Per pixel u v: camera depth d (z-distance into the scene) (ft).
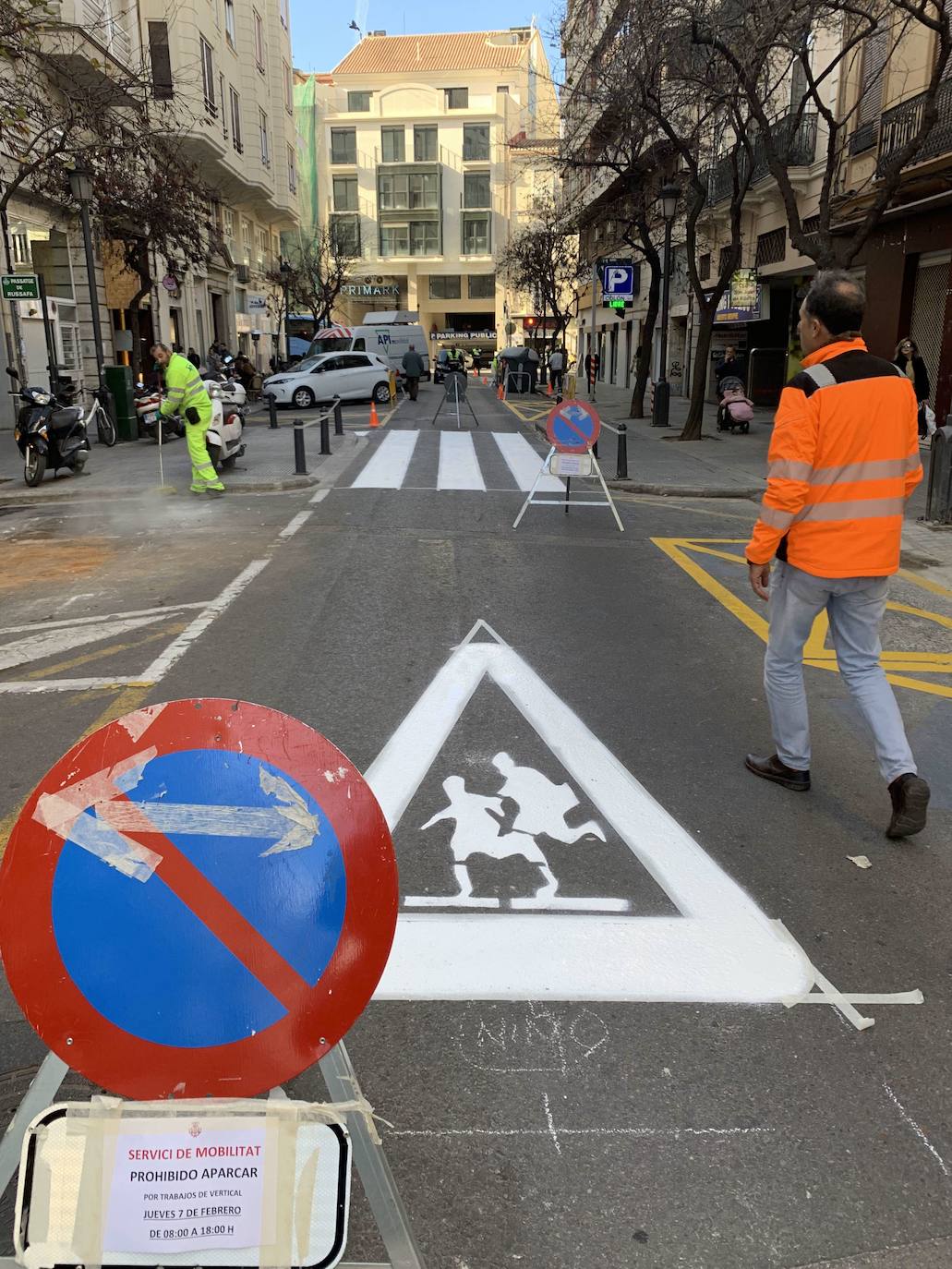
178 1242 5.23
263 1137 5.29
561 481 44.55
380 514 35.68
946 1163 7.60
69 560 28.63
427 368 158.81
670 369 114.93
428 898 10.99
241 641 20.36
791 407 12.14
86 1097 7.97
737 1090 8.30
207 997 5.33
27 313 70.28
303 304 163.53
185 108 90.43
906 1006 9.38
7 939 5.22
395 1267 5.53
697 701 17.40
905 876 11.68
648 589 25.66
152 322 96.02
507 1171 7.45
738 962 9.97
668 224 68.23
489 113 227.40
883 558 12.30
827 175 42.01
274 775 5.45
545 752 14.99
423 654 19.61
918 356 52.80
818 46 66.08
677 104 54.19
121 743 5.37
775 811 13.28
